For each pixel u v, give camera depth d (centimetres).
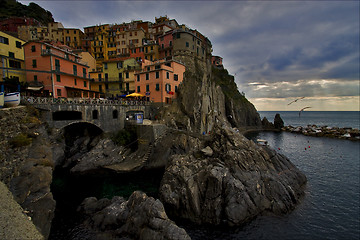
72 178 3175
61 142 3647
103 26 8969
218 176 2319
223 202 2200
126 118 4294
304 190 3023
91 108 3594
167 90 4938
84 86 4853
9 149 1839
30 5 9225
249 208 2191
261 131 10094
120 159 3606
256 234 2014
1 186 1148
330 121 18400
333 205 2670
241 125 9244
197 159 2909
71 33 8362
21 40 4659
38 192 1812
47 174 2028
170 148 3669
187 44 6084
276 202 2361
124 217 1809
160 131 3828
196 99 5181
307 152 5866
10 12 8162
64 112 3941
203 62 6819
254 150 2898
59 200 2481
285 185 2623
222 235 1989
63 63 4216
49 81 3906
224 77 9594
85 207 2192
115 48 8031
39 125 2809
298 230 2116
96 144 3756
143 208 1761
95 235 1777
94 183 3033
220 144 3058
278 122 11044
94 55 8144
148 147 3703
